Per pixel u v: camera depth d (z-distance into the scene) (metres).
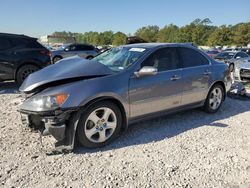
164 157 3.62
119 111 4.01
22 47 8.28
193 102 5.12
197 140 4.21
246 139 4.30
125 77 4.04
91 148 3.81
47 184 2.96
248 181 3.13
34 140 4.02
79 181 3.03
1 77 7.98
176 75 4.68
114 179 3.08
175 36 86.44
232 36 68.88
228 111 5.86
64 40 41.47
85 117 3.67
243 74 9.90
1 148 3.74
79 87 3.65
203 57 5.37
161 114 4.64
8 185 2.92
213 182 3.09
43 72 4.10
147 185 2.99
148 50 4.52
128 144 4.00
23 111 3.67
